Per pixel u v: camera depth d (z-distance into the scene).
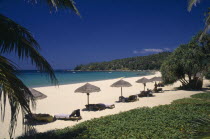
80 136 6.49
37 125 9.15
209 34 20.34
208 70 22.25
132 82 36.78
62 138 6.40
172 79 22.36
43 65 4.28
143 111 9.91
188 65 20.88
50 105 14.66
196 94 16.75
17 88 3.31
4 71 3.15
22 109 3.53
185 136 5.68
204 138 3.60
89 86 12.66
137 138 5.95
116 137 6.17
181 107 10.52
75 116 10.16
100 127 7.39
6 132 8.20
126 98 15.16
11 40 3.74
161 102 13.94
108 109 12.35
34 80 45.19
